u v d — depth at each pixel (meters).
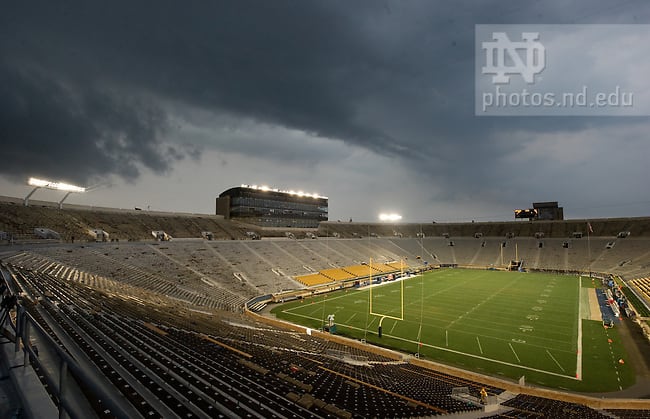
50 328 8.16
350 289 47.78
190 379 8.09
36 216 39.25
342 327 29.36
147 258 39.72
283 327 29.69
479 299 39.56
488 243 82.50
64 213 43.50
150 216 55.31
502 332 27.38
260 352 15.75
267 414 7.27
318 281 49.78
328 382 12.88
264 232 68.69
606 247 67.62
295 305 37.94
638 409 15.48
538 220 84.62
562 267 65.38
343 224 91.06
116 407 1.59
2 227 33.94
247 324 26.23
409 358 22.27
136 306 19.11
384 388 13.62
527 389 17.70
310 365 15.43
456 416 11.30
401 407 11.23
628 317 31.08
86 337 8.68
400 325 29.59
